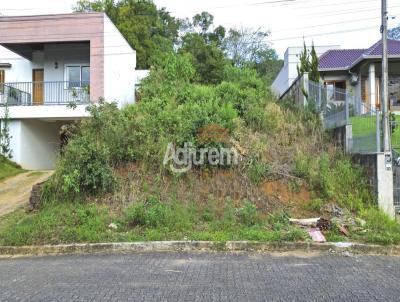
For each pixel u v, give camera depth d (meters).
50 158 20.48
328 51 27.28
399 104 23.06
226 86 15.45
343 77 24.89
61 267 7.00
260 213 9.78
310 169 10.98
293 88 17.81
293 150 12.19
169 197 10.28
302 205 10.16
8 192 13.48
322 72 24.73
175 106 13.91
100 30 18.91
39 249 8.35
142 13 33.53
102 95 18.72
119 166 11.29
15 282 6.06
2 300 5.16
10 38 19.14
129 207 9.75
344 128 12.12
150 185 10.72
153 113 13.04
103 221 9.31
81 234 8.62
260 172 10.85
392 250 7.92
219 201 10.21
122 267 6.84
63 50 20.56
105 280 5.99
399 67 22.73
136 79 24.28
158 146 11.34
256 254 7.82
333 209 9.91
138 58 29.98
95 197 10.45
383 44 11.01
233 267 6.76
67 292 5.41
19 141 18.28
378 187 10.10
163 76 18.45
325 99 13.93
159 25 35.00
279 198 10.38
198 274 6.29
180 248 8.21
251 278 6.02
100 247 8.27
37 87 20.88
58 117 18.42
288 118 14.20
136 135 11.55
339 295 5.16
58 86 20.27
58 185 10.62
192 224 9.20
